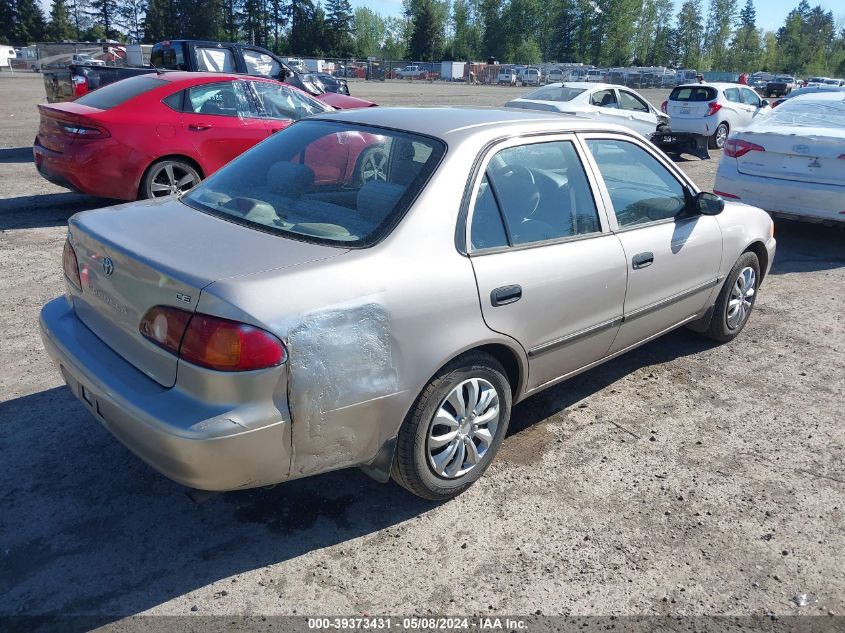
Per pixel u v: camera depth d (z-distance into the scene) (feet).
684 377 15.39
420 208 9.60
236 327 7.77
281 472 8.52
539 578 9.25
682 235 13.97
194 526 9.95
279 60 42.47
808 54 432.25
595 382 15.03
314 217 9.78
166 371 8.36
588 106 44.39
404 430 9.61
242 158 12.00
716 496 11.16
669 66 433.89
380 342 8.82
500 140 10.84
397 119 11.37
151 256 8.58
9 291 18.34
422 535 9.97
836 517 10.75
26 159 39.47
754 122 26.81
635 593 9.07
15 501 10.27
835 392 14.90
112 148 24.23
